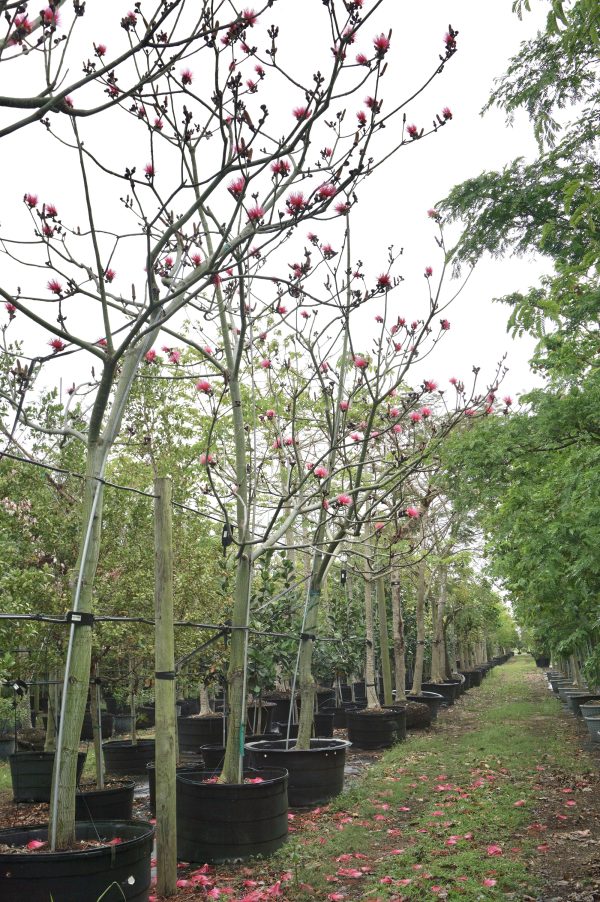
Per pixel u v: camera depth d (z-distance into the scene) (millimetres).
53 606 7066
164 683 4891
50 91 3211
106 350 4445
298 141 3756
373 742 11430
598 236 6047
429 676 24203
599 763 9055
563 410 5270
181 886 4766
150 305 4094
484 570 14883
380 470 10055
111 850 3791
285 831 5668
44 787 7945
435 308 6523
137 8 3346
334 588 15516
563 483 5695
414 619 20422
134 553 7688
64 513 7613
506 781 7969
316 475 6336
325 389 7008
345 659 13688
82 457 7980
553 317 5812
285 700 12992
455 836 5660
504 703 20125
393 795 7434
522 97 8547
